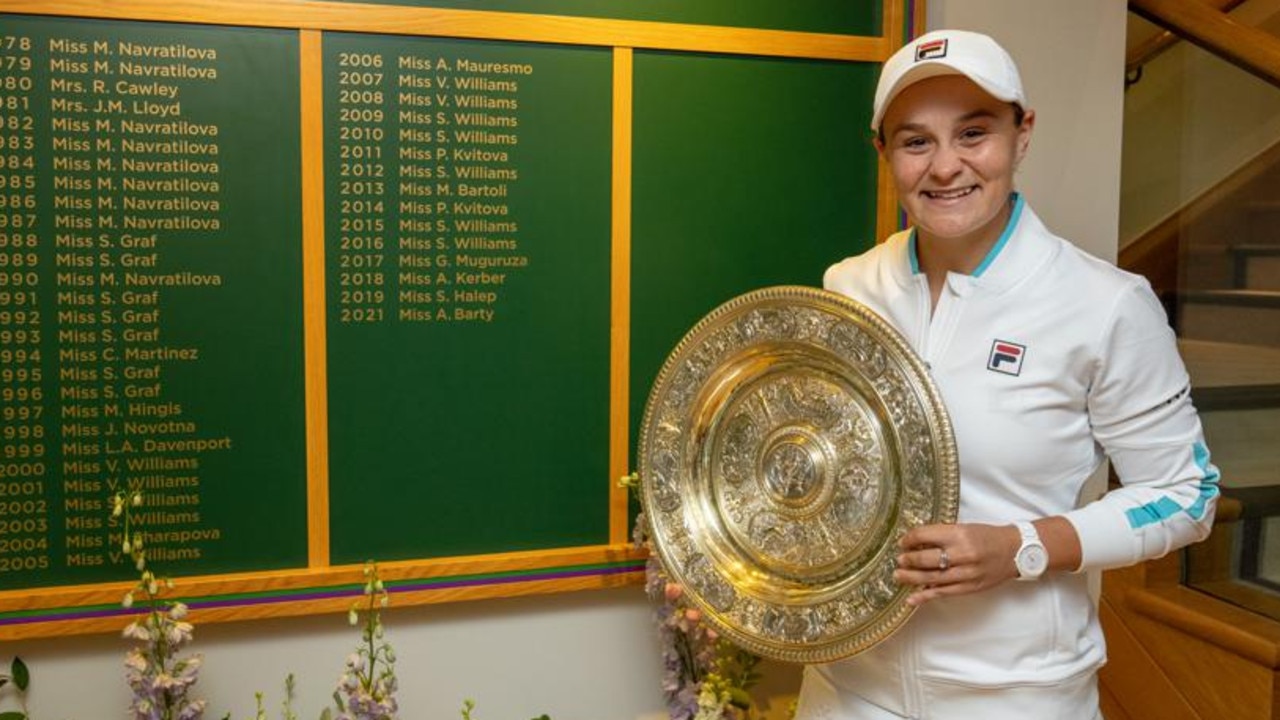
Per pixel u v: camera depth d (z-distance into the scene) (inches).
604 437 85.2
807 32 86.7
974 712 56.4
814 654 57.4
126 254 74.6
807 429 60.3
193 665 74.5
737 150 86.2
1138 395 53.7
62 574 75.2
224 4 74.2
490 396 82.5
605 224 83.8
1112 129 93.0
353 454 79.9
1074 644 56.3
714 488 64.3
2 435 73.6
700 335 63.6
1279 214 101.7
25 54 71.7
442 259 80.7
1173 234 110.7
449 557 82.4
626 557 85.6
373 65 78.0
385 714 75.8
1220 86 106.7
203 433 76.9
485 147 80.8
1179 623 94.0
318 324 78.3
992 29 89.5
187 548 77.2
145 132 74.1
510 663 86.0
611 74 82.7
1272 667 86.7
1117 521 53.0
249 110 75.7
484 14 79.3
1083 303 53.6
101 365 74.8
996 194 52.8
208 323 76.3
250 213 76.4
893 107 54.0
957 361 55.7
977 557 50.9
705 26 84.1
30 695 76.0
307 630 80.9
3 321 73.0
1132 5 103.7
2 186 72.2
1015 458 54.6
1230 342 104.6
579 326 84.0
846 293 63.8
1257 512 98.2
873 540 57.0
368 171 78.6
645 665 89.3
